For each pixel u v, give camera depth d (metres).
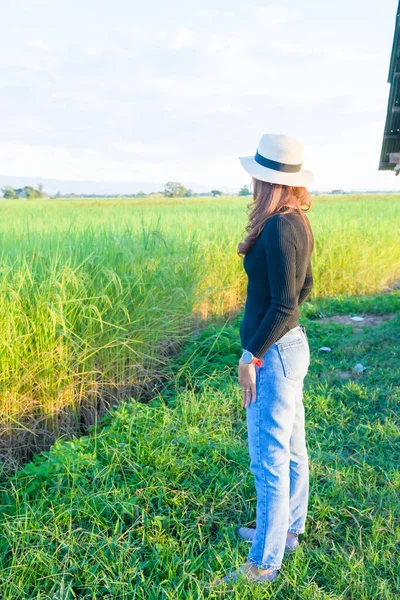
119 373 4.68
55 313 3.90
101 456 3.60
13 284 4.04
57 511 2.94
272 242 2.18
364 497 3.28
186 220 11.16
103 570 2.57
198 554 2.80
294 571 2.61
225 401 4.52
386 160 9.90
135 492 3.19
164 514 3.08
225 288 7.66
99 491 3.12
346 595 2.53
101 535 2.83
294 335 2.38
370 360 5.93
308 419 4.39
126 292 4.70
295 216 2.28
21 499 3.18
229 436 3.97
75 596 2.45
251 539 2.88
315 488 3.31
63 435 3.90
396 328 7.01
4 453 3.66
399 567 2.66
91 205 32.09
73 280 4.20
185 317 5.90
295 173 2.30
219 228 9.85
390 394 4.90
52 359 3.91
